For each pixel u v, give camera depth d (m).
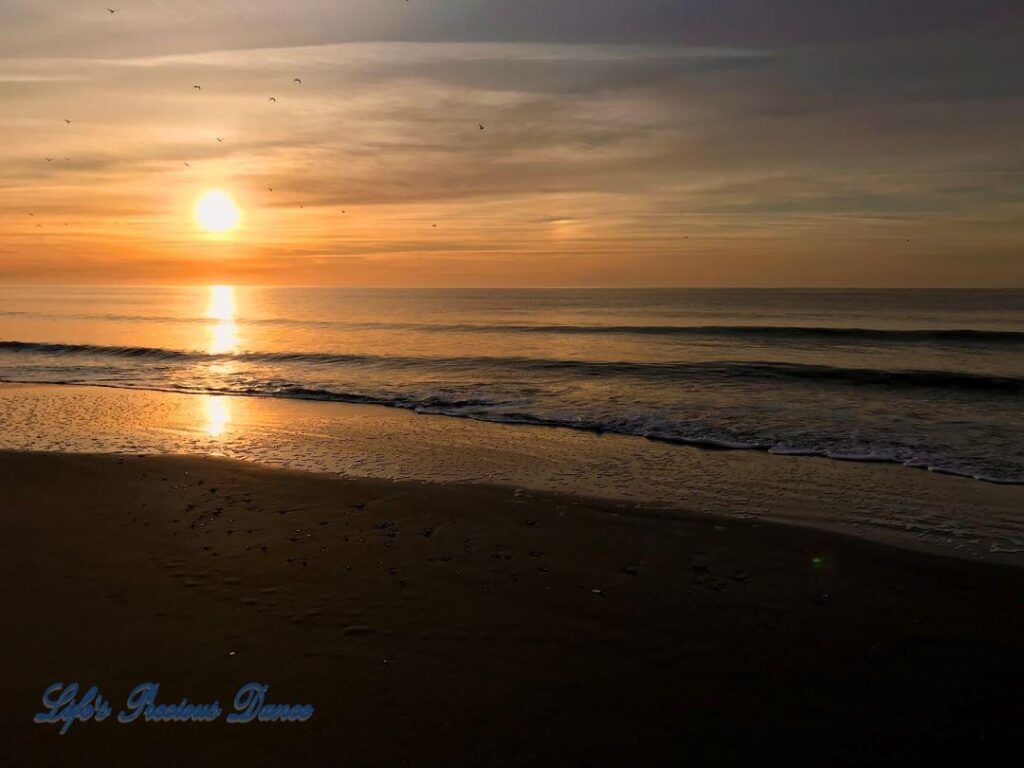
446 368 21.30
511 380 18.53
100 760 3.53
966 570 5.83
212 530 6.93
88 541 6.64
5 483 8.68
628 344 28.83
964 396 15.49
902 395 15.65
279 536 6.76
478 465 9.74
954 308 55.25
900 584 5.59
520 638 4.73
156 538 6.71
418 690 4.11
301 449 10.75
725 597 5.39
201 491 8.28
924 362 21.89
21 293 138.38
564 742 3.63
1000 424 12.36
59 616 5.07
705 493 8.37
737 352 25.25
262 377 19.47
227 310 65.00
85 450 10.66
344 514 7.43
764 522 7.13
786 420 12.80
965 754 3.52
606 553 6.31
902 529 7.07
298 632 4.82
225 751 3.58
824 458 10.12
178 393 16.58
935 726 3.75
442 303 77.06
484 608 5.19
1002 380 16.64
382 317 51.34
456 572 5.87
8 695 4.07
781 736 3.67
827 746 3.59
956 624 4.89
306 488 8.39
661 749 3.57
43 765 3.49
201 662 4.42
